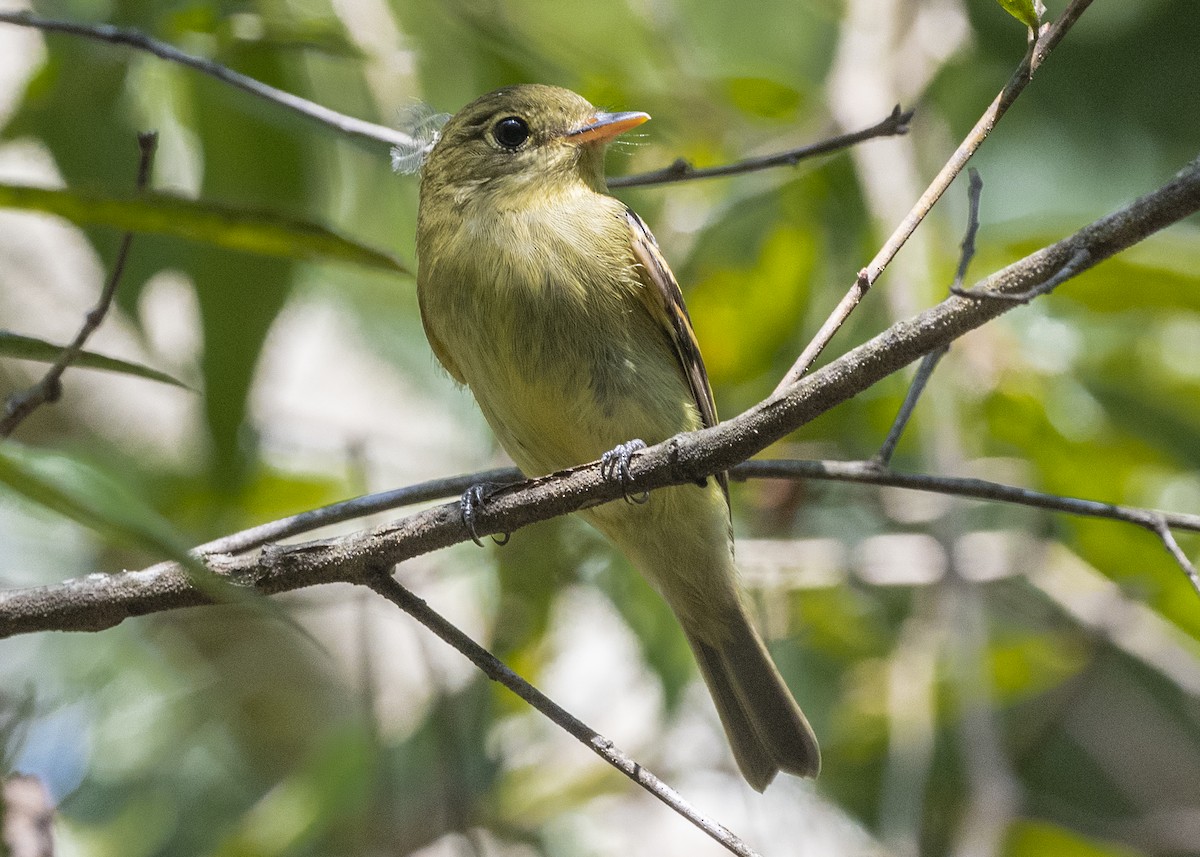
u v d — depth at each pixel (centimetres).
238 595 405
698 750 1109
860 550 1113
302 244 530
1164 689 1309
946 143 1232
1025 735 1225
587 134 852
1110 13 1277
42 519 972
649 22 1233
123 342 1204
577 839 1075
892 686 1070
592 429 808
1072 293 1037
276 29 930
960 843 932
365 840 1088
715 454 618
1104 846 1047
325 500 1162
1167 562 1046
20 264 1209
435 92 1172
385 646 1222
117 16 972
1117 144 1266
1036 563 1108
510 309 799
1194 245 1020
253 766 1205
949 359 1051
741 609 852
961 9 1193
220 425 943
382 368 1307
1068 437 1048
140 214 506
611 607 1095
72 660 1145
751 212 1170
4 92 1072
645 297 816
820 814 1088
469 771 1040
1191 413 1112
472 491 665
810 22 1370
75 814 1091
